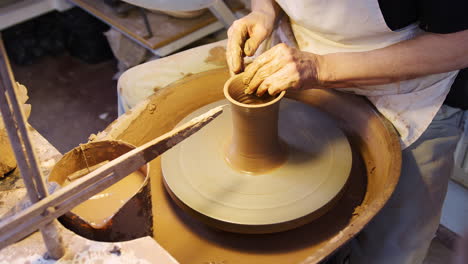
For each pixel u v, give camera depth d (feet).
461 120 5.19
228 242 3.79
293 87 3.96
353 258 4.89
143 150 2.54
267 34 4.75
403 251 4.61
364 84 4.26
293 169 4.02
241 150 3.94
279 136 4.28
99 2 8.70
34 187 2.33
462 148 5.90
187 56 5.70
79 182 2.38
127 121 4.50
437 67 4.09
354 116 4.69
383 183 3.87
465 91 4.68
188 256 3.72
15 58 10.23
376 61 4.10
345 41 4.49
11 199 3.23
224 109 4.67
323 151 4.19
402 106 4.51
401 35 4.27
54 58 10.46
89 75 9.90
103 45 10.09
